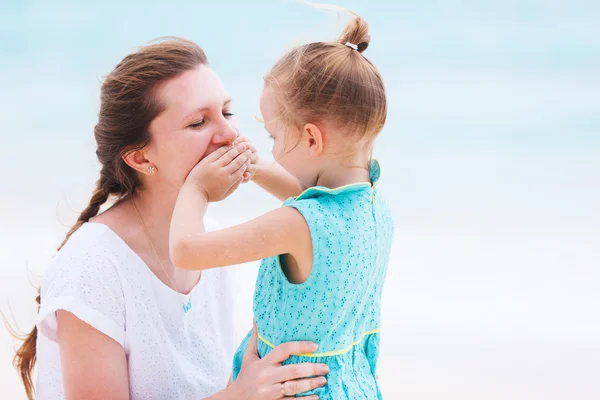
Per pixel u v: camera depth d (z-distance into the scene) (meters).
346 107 2.70
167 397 2.95
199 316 3.12
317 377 2.68
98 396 2.76
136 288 2.86
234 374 3.13
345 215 2.67
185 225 2.61
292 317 2.68
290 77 2.78
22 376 3.30
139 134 2.81
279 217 2.59
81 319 2.71
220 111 2.87
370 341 2.99
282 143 2.84
